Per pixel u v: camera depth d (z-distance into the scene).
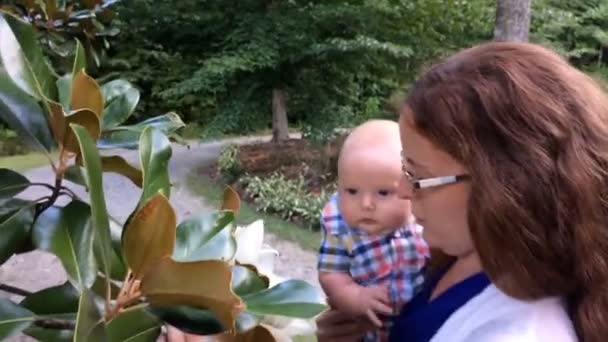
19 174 0.86
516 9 6.54
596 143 0.81
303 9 8.66
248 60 8.30
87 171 0.65
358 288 1.35
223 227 0.81
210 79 8.52
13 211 0.80
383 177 1.32
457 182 0.85
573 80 0.85
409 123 0.89
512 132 0.81
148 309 0.69
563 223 0.80
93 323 0.63
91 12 1.92
